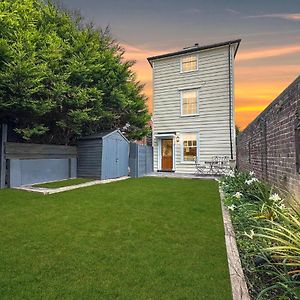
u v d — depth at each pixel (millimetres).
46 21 13547
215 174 15414
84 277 2916
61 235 4414
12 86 9750
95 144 13789
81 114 12852
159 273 3016
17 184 10797
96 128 16281
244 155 11727
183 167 17438
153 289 2674
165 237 4312
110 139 14281
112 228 4828
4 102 10055
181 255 3549
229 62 16266
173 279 2877
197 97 17188
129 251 3691
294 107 4465
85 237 4312
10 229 4758
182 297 2533
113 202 7352
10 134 12203
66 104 13023
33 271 3062
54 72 12328
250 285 2621
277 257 2633
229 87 16219
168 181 12836
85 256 3508
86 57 13820
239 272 2832
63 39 13867
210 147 16625
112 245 3934
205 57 17047
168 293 2604
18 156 10977
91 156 13914
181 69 17844
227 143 16109
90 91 13523
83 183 11766
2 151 10375
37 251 3689
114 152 14656
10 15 10445
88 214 5930
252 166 9383
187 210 6316
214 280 2857
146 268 3145
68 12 15438
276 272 2660
